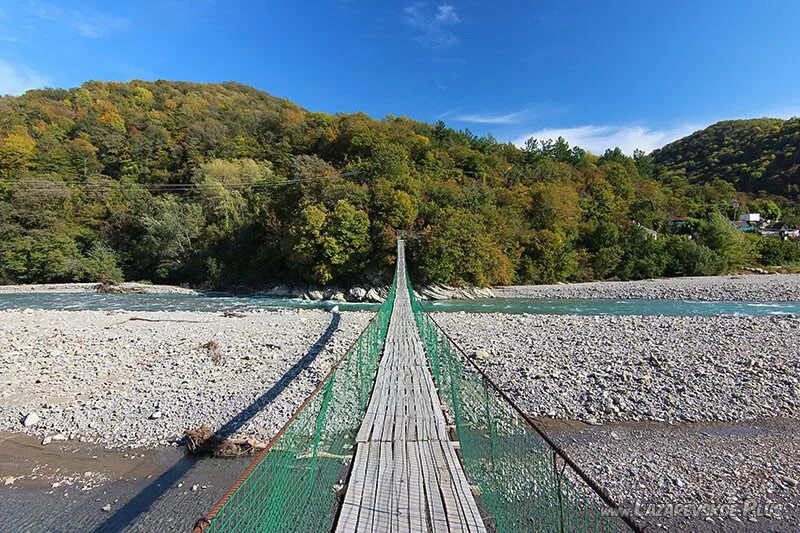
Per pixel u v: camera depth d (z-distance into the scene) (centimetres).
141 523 585
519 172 6894
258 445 784
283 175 5788
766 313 2552
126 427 877
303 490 527
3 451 792
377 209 4034
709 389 1022
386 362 1109
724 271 5388
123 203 5556
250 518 432
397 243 3572
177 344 1505
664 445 780
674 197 8050
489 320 2077
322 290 3747
